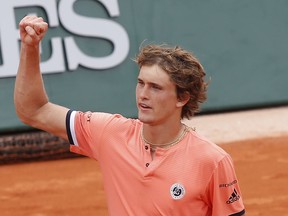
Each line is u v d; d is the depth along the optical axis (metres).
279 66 45.59
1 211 31.97
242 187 34.38
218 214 13.89
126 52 42.97
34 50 13.66
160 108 13.63
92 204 32.47
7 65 41.25
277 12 45.78
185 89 13.78
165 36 43.91
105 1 42.84
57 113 14.55
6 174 37.72
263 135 42.28
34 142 39.84
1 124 41.09
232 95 44.94
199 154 13.71
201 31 44.62
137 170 13.75
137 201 13.74
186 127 14.17
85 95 42.38
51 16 42.09
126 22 43.19
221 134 42.41
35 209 32.16
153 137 13.90
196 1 44.66
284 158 38.56
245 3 45.38
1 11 41.34
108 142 14.16
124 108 42.78
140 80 13.72
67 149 40.09
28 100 14.20
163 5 44.03
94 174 37.06
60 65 42.12
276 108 46.19
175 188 13.59
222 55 44.84
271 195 33.09
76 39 42.41
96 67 42.53
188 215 13.70
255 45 45.38
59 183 35.78
